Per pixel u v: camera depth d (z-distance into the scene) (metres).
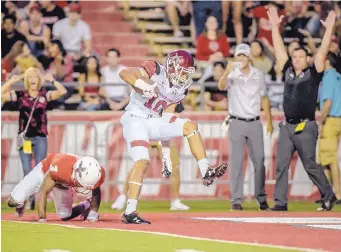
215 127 36.62
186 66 22.12
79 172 22.06
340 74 36.00
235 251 16.17
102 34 46.72
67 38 43.59
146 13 47.69
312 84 29.77
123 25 47.22
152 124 22.66
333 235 19.23
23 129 30.81
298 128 29.97
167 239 18.25
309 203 35.62
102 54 46.44
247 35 44.53
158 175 36.62
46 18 43.88
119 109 39.59
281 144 30.42
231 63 30.73
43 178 23.12
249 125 30.69
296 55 29.70
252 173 36.69
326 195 30.61
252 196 36.78
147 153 22.59
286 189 30.53
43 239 18.41
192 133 22.44
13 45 42.47
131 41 46.84
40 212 23.05
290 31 44.28
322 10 44.16
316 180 30.55
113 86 39.72
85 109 39.66
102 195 36.50
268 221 23.77
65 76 42.34
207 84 37.41
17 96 30.80
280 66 30.38
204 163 22.27
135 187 22.48
